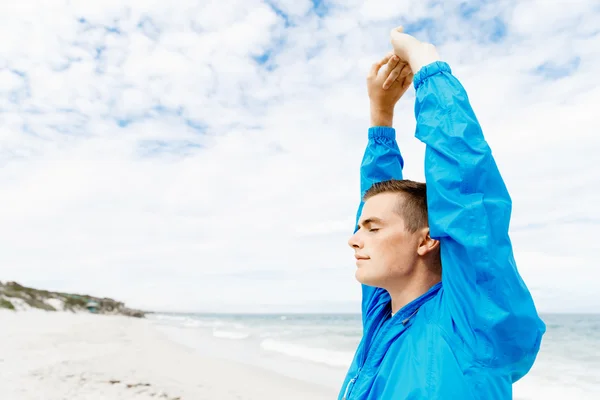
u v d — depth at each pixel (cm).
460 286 111
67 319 3384
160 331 2964
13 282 5153
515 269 109
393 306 140
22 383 782
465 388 104
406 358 115
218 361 1370
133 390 816
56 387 775
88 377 899
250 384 989
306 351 1752
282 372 1209
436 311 119
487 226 108
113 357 1288
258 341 2289
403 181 137
